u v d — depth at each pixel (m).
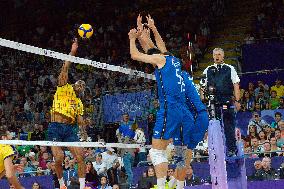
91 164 19.12
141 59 10.90
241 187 14.09
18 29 45.47
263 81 29.69
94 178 19.09
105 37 40.97
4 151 11.44
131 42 11.20
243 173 14.18
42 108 30.61
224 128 14.08
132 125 22.80
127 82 29.86
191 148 11.12
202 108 11.09
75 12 44.72
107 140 24.11
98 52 39.94
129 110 24.98
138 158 21.97
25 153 25.02
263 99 26.30
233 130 14.10
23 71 35.38
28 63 35.62
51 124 13.83
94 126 24.52
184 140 10.72
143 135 22.30
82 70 32.41
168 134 10.50
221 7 40.06
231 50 34.97
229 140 14.09
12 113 31.78
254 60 32.06
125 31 41.28
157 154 10.57
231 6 40.56
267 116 24.78
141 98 24.89
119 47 39.94
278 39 33.38
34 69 35.12
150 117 23.33
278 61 31.48
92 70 32.12
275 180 16.62
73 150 13.80
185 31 38.41
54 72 34.25
